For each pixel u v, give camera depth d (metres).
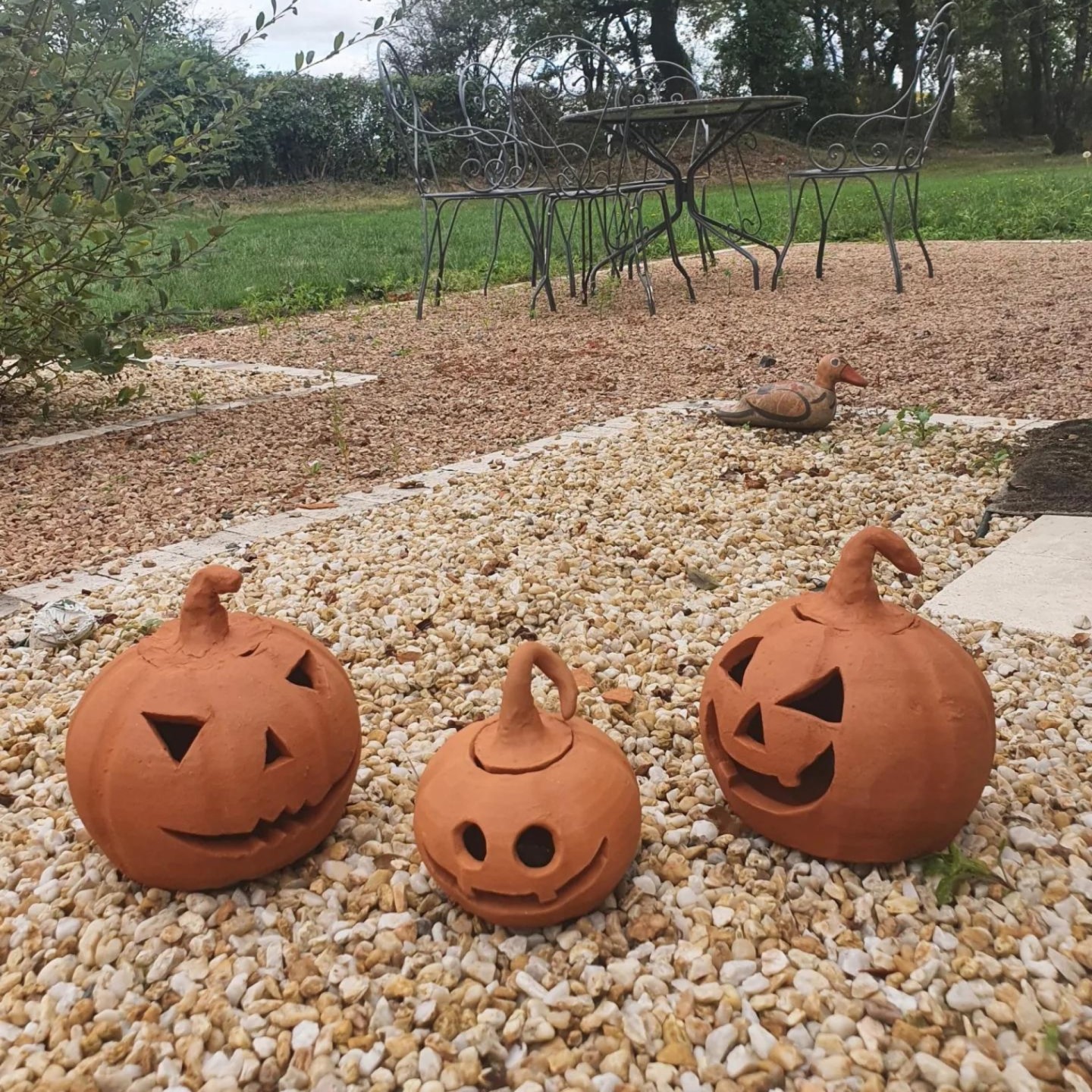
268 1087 0.59
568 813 0.65
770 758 0.70
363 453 1.81
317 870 0.75
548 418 1.98
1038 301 2.75
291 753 0.70
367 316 3.36
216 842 0.70
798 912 0.69
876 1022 0.60
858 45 11.65
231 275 4.04
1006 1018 0.60
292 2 1.85
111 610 1.18
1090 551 1.17
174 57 2.18
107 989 0.65
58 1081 0.59
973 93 12.12
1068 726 0.87
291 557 1.30
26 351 1.96
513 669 0.68
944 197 5.64
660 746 0.89
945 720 0.68
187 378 2.53
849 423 1.78
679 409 1.96
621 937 0.67
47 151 1.80
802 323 2.72
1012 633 1.03
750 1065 0.58
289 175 8.88
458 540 1.34
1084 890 0.69
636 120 3.14
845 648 0.69
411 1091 0.58
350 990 0.64
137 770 0.68
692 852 0.75
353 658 1.05
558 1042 0.60
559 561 1.24
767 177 8.79
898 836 0.69
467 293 3.74
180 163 1.85
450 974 0.65
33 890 0.75
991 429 1.67
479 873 0.65
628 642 1.07
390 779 0.86
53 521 1.52
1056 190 5.58
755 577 1.21
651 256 4.44
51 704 0.99
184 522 1.49
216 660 0.71
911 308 2.80
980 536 1.27
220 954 0.68
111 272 1.94
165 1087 0.59
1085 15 10.55
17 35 1.70
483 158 3.72
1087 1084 0.56
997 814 0.77
